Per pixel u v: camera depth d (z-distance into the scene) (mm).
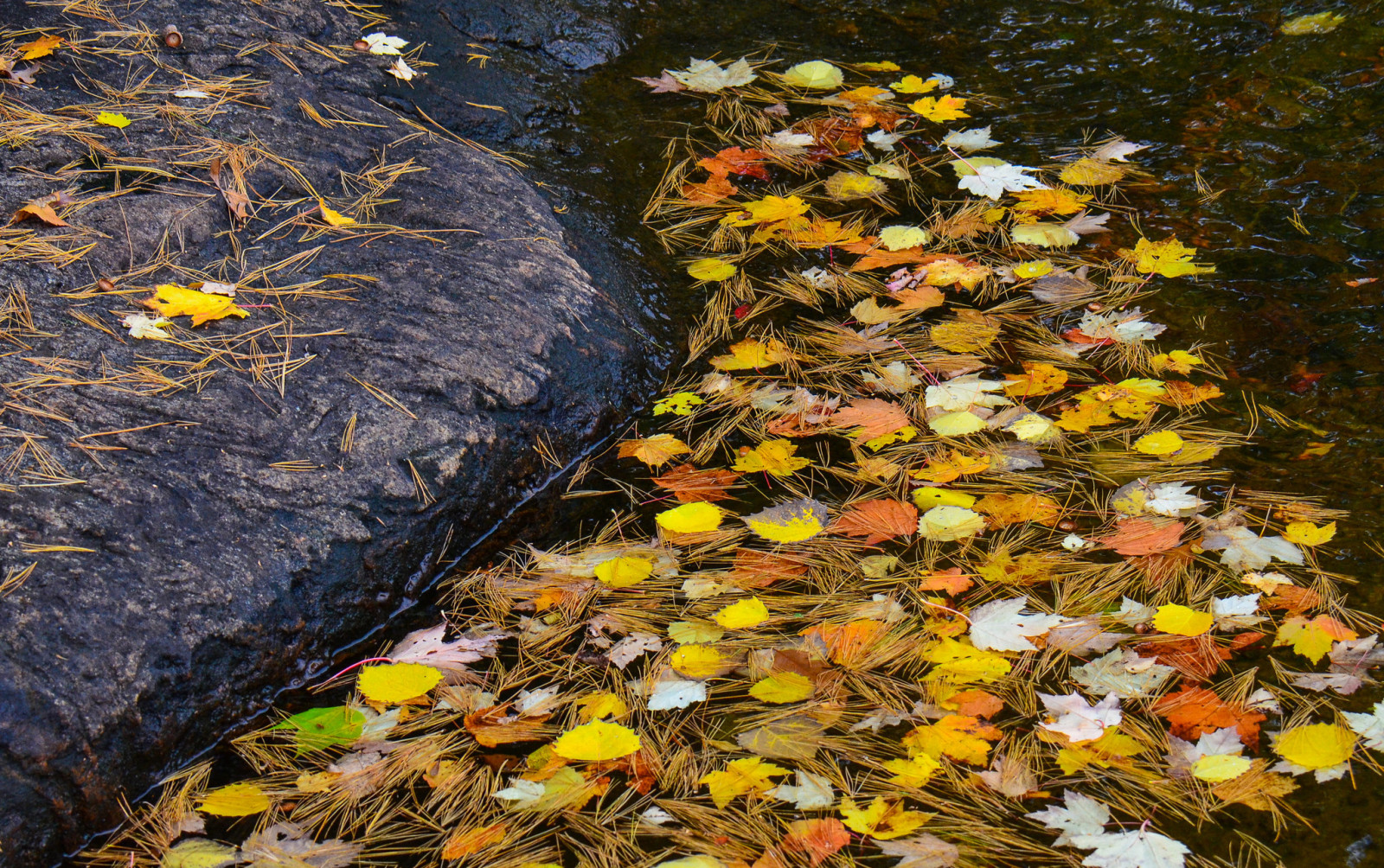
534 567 2402
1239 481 2479
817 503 2471
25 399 2238
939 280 3145
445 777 1915
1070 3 4355
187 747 2008
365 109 3391
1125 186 3484
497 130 3570
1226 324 2947
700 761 1927
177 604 2021
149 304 2512
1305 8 4180
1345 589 2197
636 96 3914
